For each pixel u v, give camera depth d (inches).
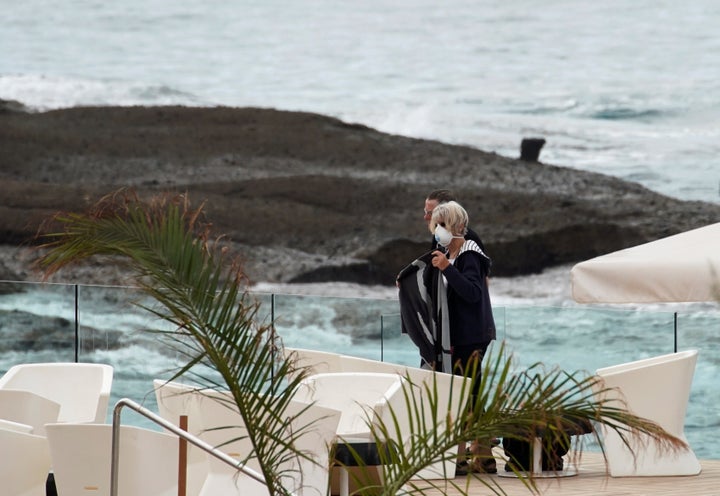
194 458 717.3
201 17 3521.2
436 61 3481.8
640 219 3324.3
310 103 3494.1
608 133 3373.5
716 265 733.9
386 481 416.5
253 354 424.2
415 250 3393.2
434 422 412.5
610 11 3398.1
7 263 3297.2
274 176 3452.3
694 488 760.3
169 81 3518.7
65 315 1160.2
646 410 830.5
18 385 865.5
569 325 1107.3
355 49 3506.4
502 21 3452.3
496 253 3366.1
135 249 412.5
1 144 3417.8
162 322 1105.4
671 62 3361.2
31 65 3481.8
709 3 3348.9
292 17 3526.1
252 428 431.2
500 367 1105.4
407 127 3467.0
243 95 3511.3
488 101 3444.9
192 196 3432.6
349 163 3454.7
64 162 3444.9
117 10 3516.2
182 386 728.3
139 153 3474.4
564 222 3351.4
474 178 3417.8
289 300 1161.4
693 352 850.8
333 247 3408.0
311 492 610.2
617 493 732.7
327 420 609.3
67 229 411.8
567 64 3415.4
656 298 748.0
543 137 3408.0
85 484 587.5
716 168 3309.5
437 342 807.1
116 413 514.9
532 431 394.3
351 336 1151.6
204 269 418.0
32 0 3489.2
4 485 639.1
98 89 3496.6
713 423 1149.1
